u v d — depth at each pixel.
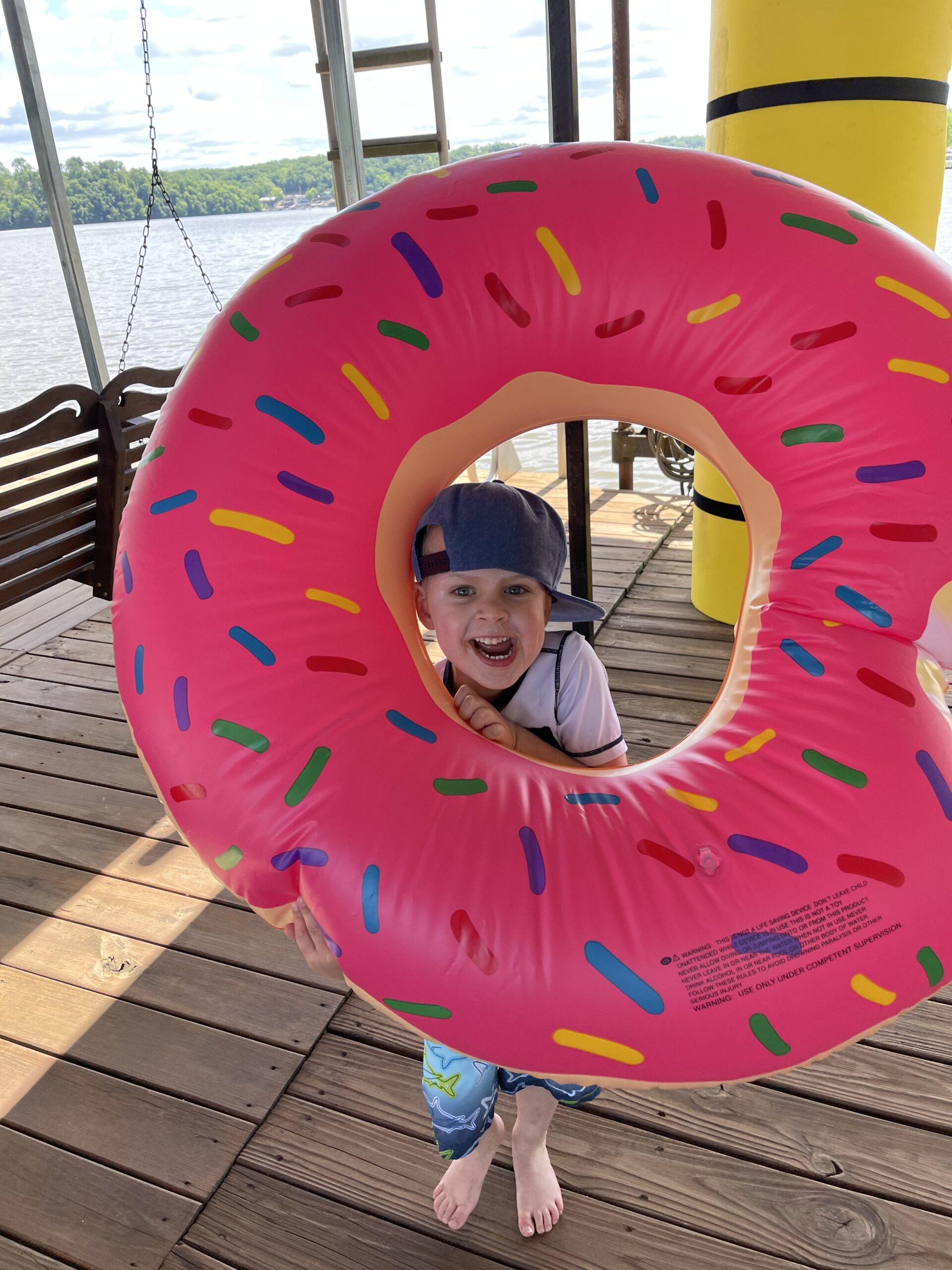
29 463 2.82
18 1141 1.47
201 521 0.92
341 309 0.96
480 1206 1.32
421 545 1.18
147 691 0.92
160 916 1.95
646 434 4.22
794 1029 0.81
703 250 0.96
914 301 0.93
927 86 2.34
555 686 1.24
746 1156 1.36
